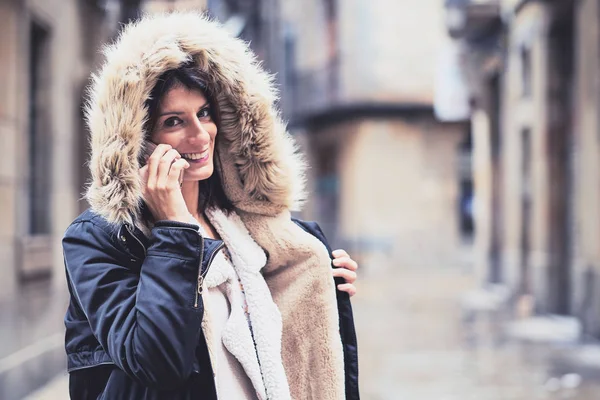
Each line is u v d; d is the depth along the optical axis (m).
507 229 15.84
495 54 16.66
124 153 1.75
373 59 27.08
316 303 2.08
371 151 27.16
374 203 27.12
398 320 13.36
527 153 14.95
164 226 1.74
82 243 1.79
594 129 10.31
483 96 17.52
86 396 1.80
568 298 12.78
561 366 8.89
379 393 7.45
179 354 1.65
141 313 1.65
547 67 13.09
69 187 11.05
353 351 2.17
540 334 11.38
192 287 1.70
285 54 30.39
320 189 29.70
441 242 27.25
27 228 9.36
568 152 12.91
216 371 1.83
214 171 2.08
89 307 1.72
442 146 27.31
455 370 8.68
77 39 11.59
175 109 1.86
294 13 30.27
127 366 1.65
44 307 9.25
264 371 1.92
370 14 27.09
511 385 7.84
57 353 8.30
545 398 7.25
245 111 2.00
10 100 8.45
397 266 26.84
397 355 9.72
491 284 17.50
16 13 8.59
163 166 1.77
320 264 2.09
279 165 2.06
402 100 27.09
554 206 13.09
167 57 1.79
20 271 8.57
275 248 2.08
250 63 2.00
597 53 10.17
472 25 16.59
